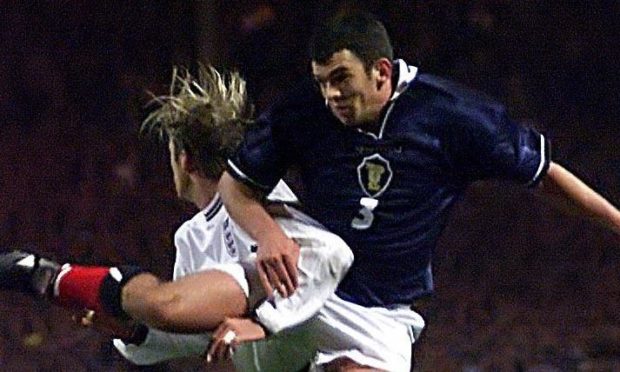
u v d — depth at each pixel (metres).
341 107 15.62
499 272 47.53
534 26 62.75
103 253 48.66
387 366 16.59
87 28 62.62
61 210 52.19
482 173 16.50
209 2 56.03
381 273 16.56
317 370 16.91
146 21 62.06
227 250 17.02
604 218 17.20
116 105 60.22
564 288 46.16
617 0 64.88
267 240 16.02
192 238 17.48
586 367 37.97
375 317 16.64
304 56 58.25
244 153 16.41
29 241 49.69
